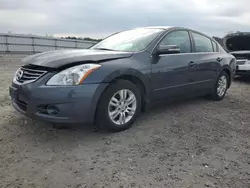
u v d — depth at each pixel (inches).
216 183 98.2
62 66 122.4
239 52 357.1
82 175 100.4
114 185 94.5
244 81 374.0
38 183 94.8
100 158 114.0
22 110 131.3
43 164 107.8
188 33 192.4
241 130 155.8
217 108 201.8
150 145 128.5
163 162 112.3
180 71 172.2
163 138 137.5
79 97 121.6
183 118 171.3
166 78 162.9
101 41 192.5
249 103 225.9
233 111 195.9
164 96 165.8
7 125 147.0
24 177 98.3
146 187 93.9
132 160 113.1
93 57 132.0
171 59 166.9
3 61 665.0
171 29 178.5
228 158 118.8
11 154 115.3
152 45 158.9
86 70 124.3
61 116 121.5
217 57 214.2
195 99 227.6
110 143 129.0
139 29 190.2
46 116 121.4
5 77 338.0
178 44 179.8
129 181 97.2
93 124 145.0
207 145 131.6
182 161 113.9
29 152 117.6
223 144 134.0
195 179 100.3
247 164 114.1
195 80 188.9
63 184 94.5
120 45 168.7
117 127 139.8
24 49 1036.5
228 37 381.4
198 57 191.3
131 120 146.6
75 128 145.9
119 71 133.6
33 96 121.6
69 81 120.9
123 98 140.4
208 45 212.8
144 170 105.3
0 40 956.0
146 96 153.6
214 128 156.3
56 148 122.2
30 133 137.6
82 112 124.0
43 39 1096.8
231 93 271.4
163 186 95.0
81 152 118.9
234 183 98.8
